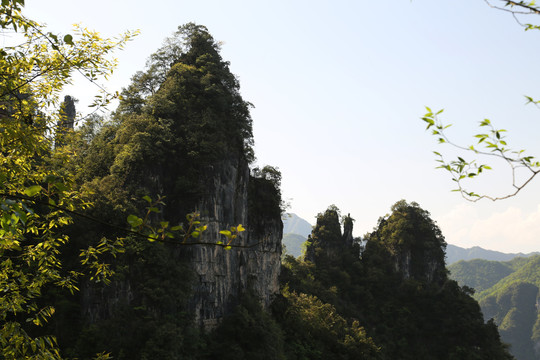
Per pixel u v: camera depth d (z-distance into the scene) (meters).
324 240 174.00
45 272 15.38
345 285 163.38
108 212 74.06
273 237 111.25
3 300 14.63
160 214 82.44
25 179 15.52
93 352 66.75
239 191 97.19
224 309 87.56
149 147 84.25
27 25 12.09
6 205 8.25
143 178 82.75
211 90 95.44
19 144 14.02
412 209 185.38
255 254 106.62
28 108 13.96
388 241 177.25
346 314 149.75
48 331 66.25
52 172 15.47
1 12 11.89
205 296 84.25
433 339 156.75
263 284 107.69
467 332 153.38
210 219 86.56
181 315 77.62
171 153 87.75
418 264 174.88
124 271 72.44
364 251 179.88
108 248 15.68
